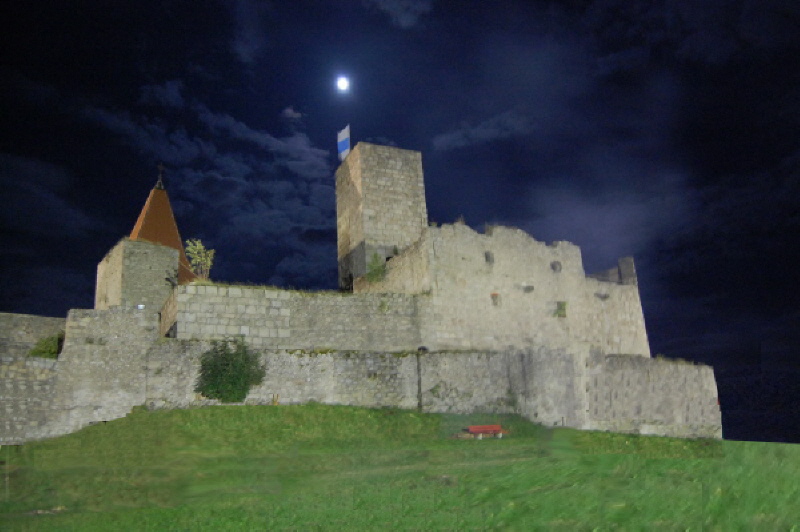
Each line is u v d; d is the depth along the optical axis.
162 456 20.34
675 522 14.92
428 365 27.64
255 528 14.98
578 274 35.44
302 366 25.89
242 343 25.41
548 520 15.18
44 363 24.09
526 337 32.34
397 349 28.80
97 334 25.08
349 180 36.91
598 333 35.31
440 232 31.22
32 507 16.39
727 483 17.14
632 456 21.33
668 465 19.53
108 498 17.03
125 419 23.27
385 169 36.12
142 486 17.91
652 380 31.00
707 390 32.72
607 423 29.08
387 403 26.67
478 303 31.33
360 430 23.92
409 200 36.19
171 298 27.11
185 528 15.04
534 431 26.09
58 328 26.45
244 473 19.08
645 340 37.47
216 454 20.67
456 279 31.03
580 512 15.69
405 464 20.42
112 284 35.25
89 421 24.14
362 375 26.59
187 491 17.55
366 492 17.38
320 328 27.66
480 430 24.98
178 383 24.38
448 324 30.23
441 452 22.02
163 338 25.05
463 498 16.92
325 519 15.50
